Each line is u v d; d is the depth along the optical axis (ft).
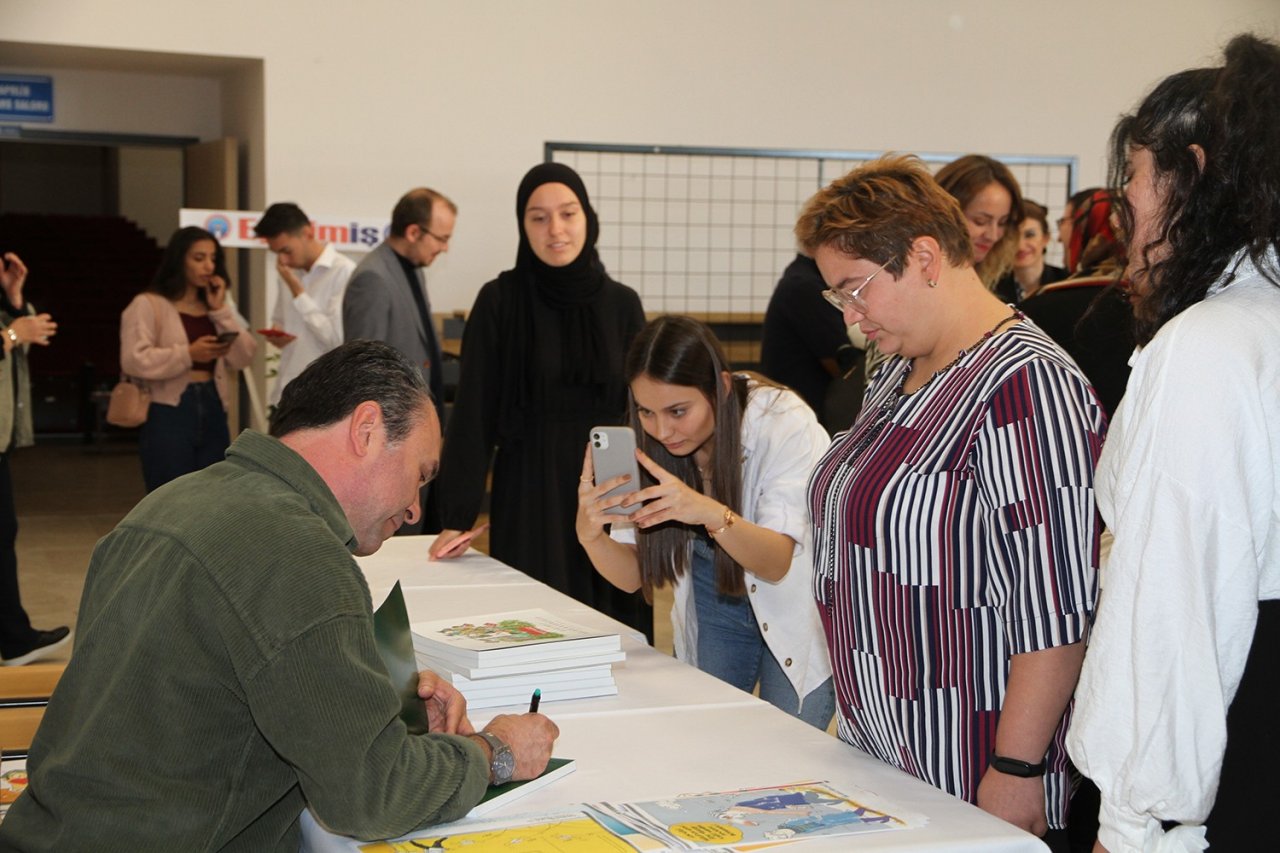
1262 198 4.06
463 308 24.61
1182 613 3.99
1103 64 27.22
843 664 5.50
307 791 4.19
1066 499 4.66
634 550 7.85
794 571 7.52
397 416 4.82
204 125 26.78
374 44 23.63
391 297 13.53
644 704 6.01
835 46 25.98
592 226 10.55
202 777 4.27
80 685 4.38
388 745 4.23
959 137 26.81
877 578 5.19
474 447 10.17
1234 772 4.25
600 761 5.17
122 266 42.63
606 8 24.72
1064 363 4.83
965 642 5.00
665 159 25.44
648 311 25.64
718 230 25.94
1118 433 4.32
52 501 25.23
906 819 4.47
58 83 25.48
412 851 4.20
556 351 10.36
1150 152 4.33
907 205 5.03
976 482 4.89
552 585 10.34
